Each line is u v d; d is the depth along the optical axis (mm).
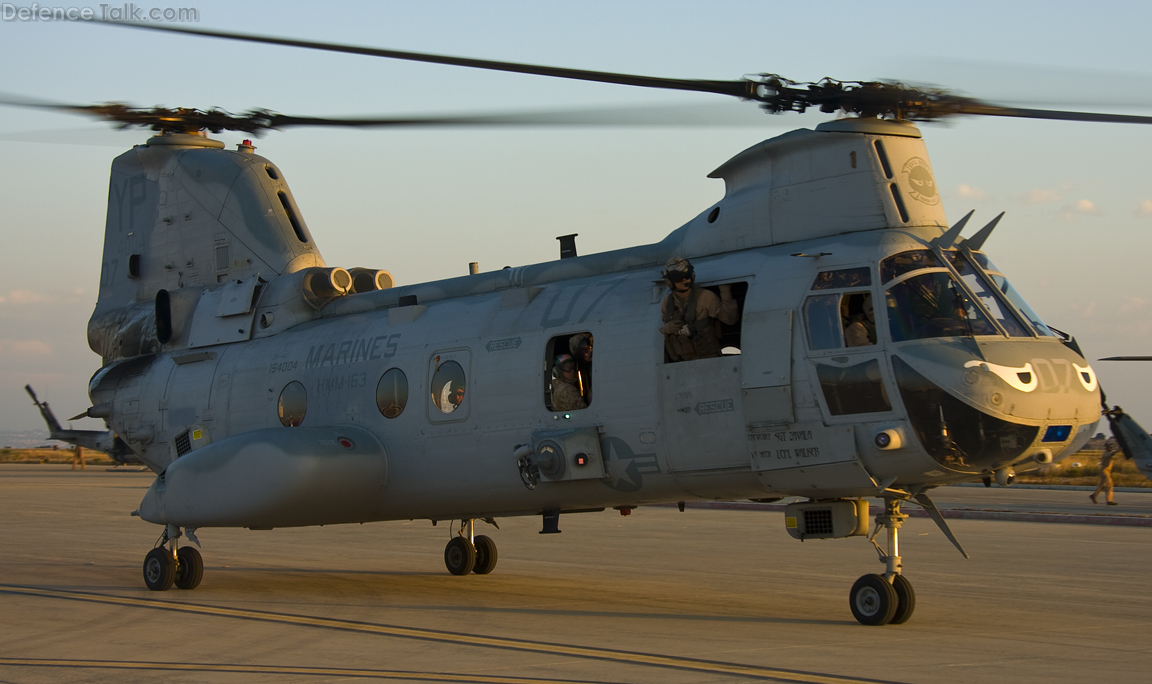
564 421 15391
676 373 14484
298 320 19781
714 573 19375
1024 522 29609
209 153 21938
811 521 14203
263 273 20719
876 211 14266
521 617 14359
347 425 17797
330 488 16500
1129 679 10078
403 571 20656
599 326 15391
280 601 16234
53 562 22172
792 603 15578
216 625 13867
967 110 14461
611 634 12836
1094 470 57281
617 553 23016
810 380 13445
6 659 11625
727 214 15469
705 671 10523
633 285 15609
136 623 14086
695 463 14359
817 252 14055
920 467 12930
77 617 14664
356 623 13898
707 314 14383
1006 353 13047
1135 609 14781
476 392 16359
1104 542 24094
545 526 16406
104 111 19984
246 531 29766
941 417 12695
